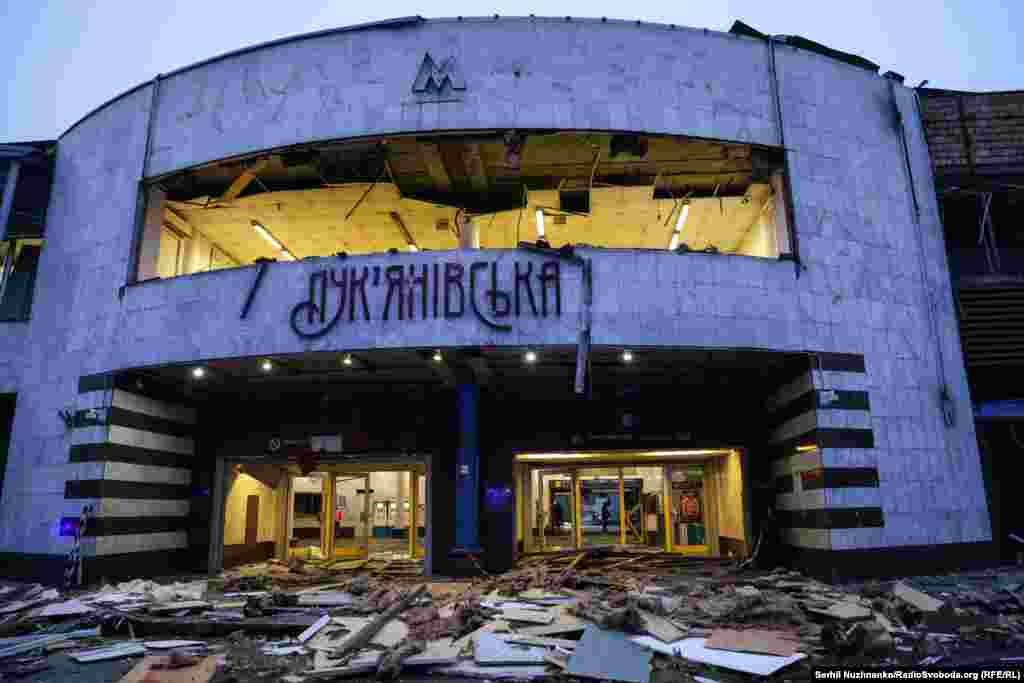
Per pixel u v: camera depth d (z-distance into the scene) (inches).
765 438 731.4
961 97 757.9
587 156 683.4
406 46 655.1
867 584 541.0
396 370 673.6
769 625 411.2
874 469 616.4
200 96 700.0
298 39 676.7
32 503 689.6
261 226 824.9
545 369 672.4
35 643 401.1
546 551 814.5
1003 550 671.1
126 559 663.1
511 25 654.5
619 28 660.1
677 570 687.7
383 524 967.0
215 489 770.8
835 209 668.1
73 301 725.9
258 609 466.3
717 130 652.1
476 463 669.3
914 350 666.2
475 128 628.4
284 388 753.0
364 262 609.6
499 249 601.9
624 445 737.0
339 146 653.9
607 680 315.0
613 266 599.2
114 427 658.8
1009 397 702.5
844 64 719.7
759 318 609.9
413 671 339.0
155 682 314.0
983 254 733.3
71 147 801.6
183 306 642.8
